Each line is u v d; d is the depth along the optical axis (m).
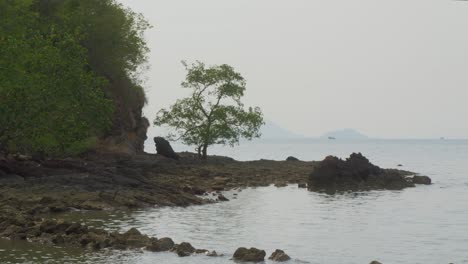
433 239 27.33
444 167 106.31
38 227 24.78
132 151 71.88
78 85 44.56
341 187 58.78
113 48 72.69
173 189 43.00
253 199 45.66
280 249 24.05
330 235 28.17
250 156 173.88
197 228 29.06
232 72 81.12
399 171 81.06
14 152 49.81
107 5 74.75
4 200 32.44
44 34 56.41
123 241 23.02
